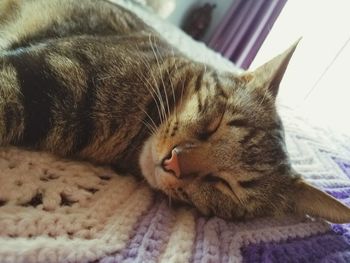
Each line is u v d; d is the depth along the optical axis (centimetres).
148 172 20
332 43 74
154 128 20
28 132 17
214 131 21
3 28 24
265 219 20
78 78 18
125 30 25
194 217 18
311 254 18
